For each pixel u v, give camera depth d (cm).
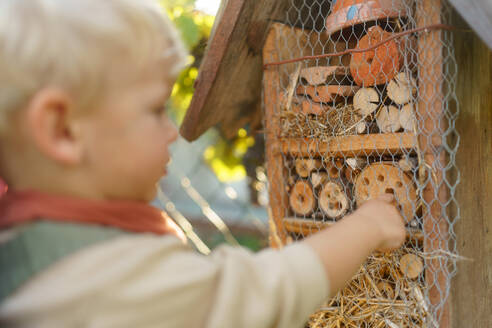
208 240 356
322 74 137
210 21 227
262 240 291
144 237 56
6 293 52
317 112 138
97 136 54
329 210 142
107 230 55
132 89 55
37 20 51
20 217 54
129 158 56
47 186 55
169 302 51
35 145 53
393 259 124
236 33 144
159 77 58
